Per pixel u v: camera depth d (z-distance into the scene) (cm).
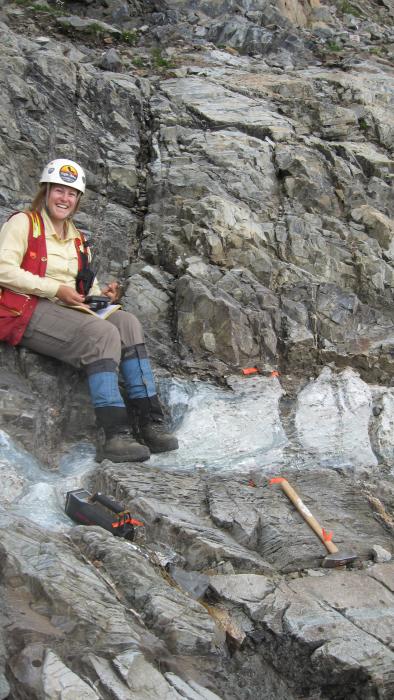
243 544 383
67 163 446
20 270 433
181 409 487
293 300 567
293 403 505
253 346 532
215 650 314
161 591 329
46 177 444
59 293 435
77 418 462
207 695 286
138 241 620
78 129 697
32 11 929
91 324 433
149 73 852
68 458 444
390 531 405
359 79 896
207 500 405
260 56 969
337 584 354
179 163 673
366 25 1189
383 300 598
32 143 659
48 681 271
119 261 601
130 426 464
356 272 605
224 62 920
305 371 538
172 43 947
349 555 374
